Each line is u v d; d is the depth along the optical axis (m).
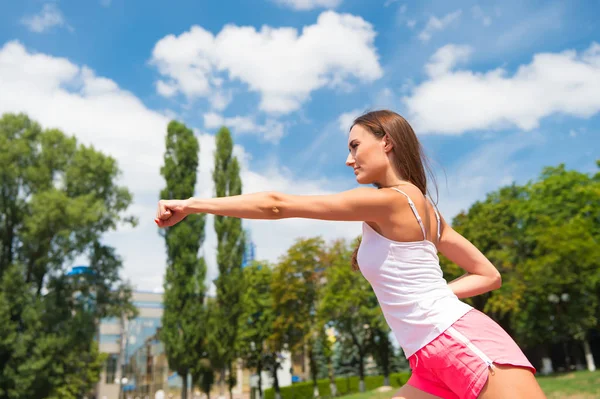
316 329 33.66
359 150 1.88
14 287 28.06
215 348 34.44
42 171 30.70
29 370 27.25
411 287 1.71
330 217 1.66
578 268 26.11
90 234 31.12
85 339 29.78
